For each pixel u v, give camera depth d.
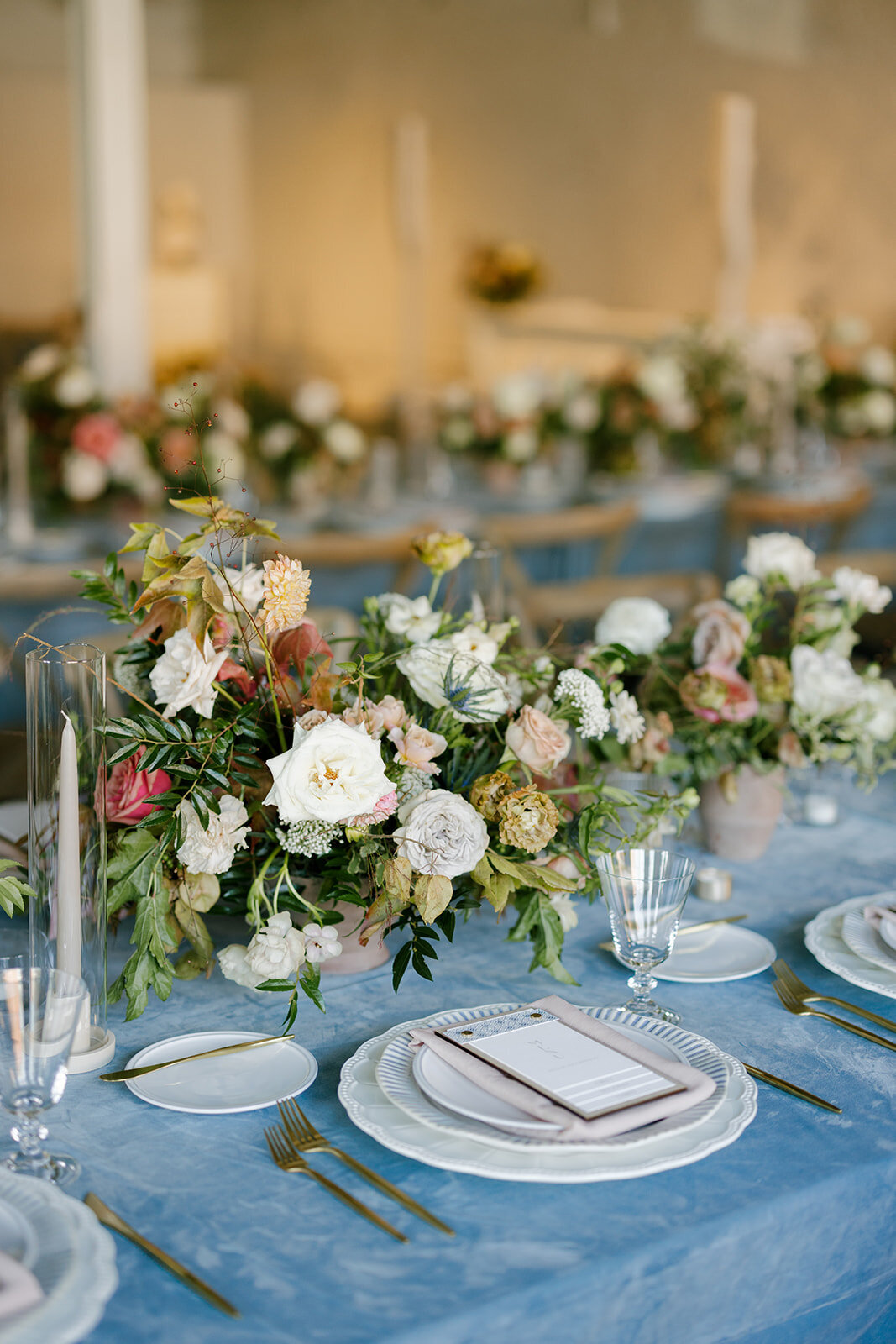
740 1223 0.75
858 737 1.37
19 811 1.43
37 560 3.09
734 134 7.45
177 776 1.00
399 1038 0.93
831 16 7.50
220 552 1.00
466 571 1.35
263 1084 0.91
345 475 4.50
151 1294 0.68
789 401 5.43
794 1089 0.90
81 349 5.36
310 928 0.96
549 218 7.40
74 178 6.40
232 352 7.11
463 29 7.12
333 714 1.02
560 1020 0.93
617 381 5.04
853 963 1.09
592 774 1.22
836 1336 0.84
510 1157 0.78
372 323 7.36
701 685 1.29
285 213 7.13
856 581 1.40
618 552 3.96
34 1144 0.80
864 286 7.73
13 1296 0.63
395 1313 0.66
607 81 7.30
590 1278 0.70
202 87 6.89
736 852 1.41
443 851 0.96
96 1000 0.95
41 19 6.30
